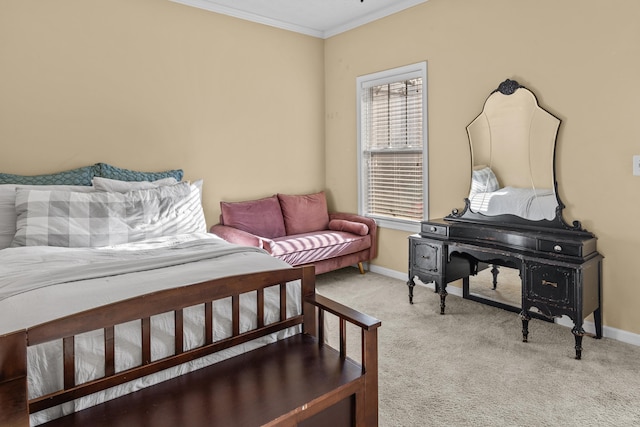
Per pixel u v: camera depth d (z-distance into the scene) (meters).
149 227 2.91
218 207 4.07
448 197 3.71
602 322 2.82
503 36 3.20
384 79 4.15
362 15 4.20
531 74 3.05
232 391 1.49
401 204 4.16
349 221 4.43
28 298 1.57
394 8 3.96
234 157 4.15
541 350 2.61
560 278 2.58
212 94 3.95
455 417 1.94
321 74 4.78
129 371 1.47
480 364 2.44
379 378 2.29
